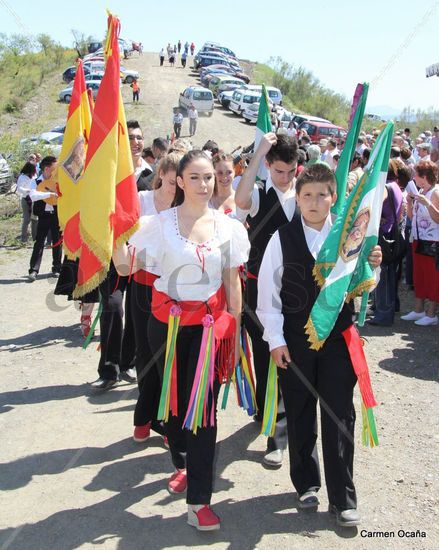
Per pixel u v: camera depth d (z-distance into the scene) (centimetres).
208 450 317
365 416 315
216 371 321
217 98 3941
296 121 2838
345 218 309
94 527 322
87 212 335
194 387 311
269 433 347
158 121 3219
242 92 3372
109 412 461
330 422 314
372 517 330
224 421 447
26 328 683
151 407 404
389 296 665
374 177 310
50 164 848
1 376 537
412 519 329
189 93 3291
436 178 639
